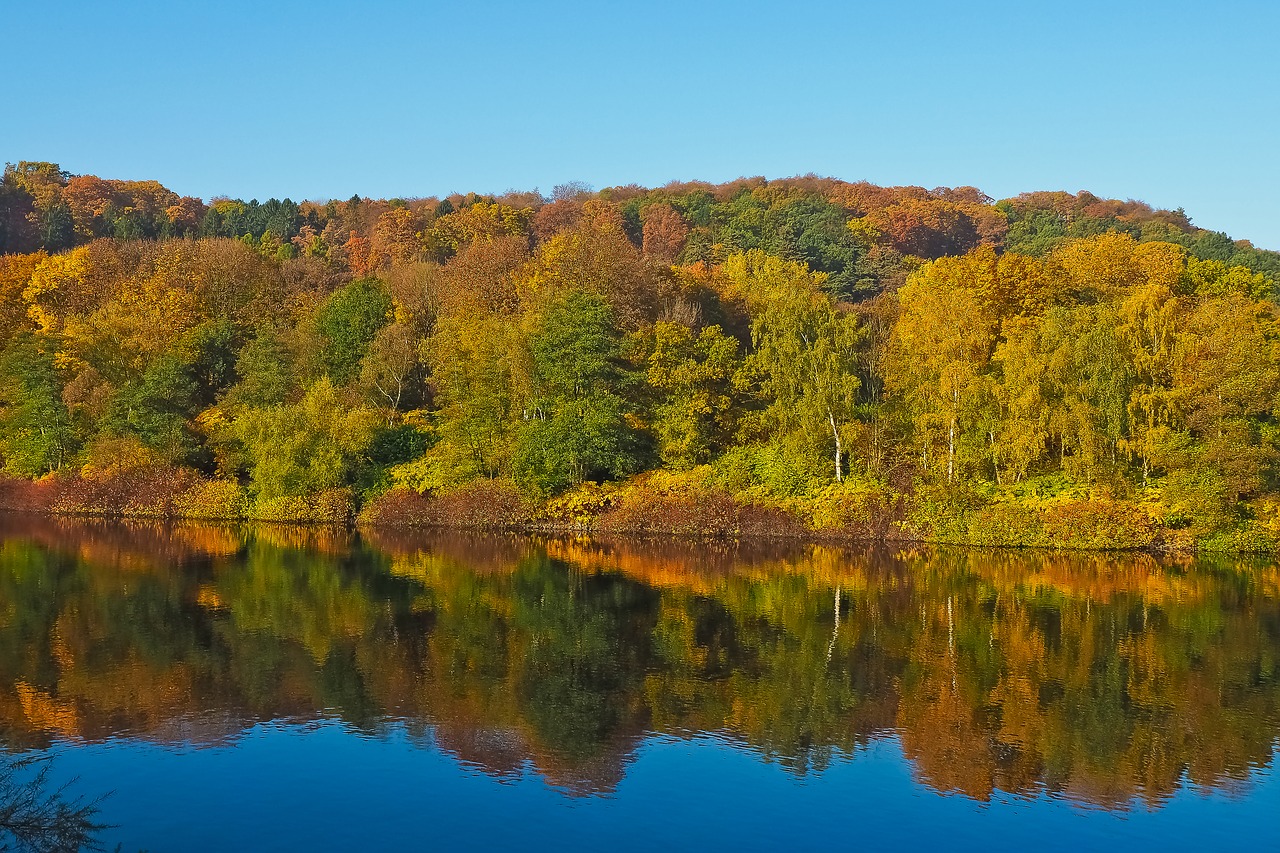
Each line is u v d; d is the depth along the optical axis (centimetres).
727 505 5800
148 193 15038
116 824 1792
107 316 7725
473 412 6494
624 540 5638
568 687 2689
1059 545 5275
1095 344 5475
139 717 2386
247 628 3306
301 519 6400
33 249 12106
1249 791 2038
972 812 1927
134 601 3700
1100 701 2597
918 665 2931
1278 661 2991
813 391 5925
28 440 7144
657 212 13400
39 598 3731
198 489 6575
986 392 5619
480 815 1870
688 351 6594
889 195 15950
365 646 3092
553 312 6494
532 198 16175
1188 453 5162
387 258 11612
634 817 1878
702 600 3869
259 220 14438
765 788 2025
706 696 2625
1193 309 6450
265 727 2334
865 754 2214
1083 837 1828
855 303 10800
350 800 1925
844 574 4500
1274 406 5294
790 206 14388
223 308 8506
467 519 6138
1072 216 15762
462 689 2661
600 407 6147
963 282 6731
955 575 4478
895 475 5781
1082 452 5378
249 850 1702
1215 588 4175
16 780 1980
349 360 7531
